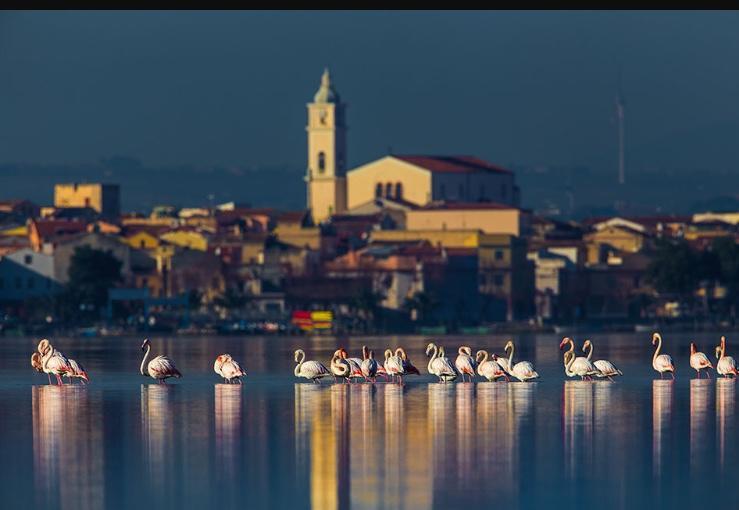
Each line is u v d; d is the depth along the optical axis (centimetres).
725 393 12475
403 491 8394
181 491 8400
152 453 9444
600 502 8175
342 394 12394
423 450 9488
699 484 8544
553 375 14575
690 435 10044
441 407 11394
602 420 10694
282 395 12375
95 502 8181
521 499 8231
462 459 9200
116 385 13612
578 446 9619
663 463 9094
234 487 8494
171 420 10806
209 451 9494
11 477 8756
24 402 12025
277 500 8212
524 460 9175
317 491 8394
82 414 11188
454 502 8162
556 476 8738
